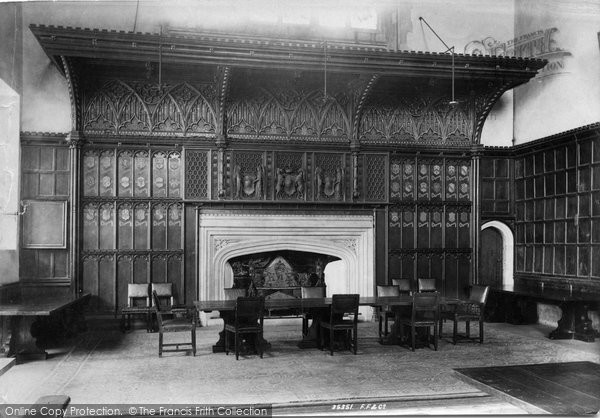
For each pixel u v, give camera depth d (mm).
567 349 10148
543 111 13633
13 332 9039
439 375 8312
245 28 12680
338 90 13125
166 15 12344
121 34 10180
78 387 7559
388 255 13469
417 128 13828
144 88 12383
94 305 12148
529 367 8539
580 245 11953
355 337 9688
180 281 12547
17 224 11750
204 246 12633
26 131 12000
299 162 13117
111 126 12289
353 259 13398
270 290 13336
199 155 12633
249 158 12867
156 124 12492
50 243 11914
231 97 12758
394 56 11438
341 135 13344
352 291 13352
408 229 13703
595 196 11500
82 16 12156
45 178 12031
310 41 13078
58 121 12328
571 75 12859
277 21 12883
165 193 12547
